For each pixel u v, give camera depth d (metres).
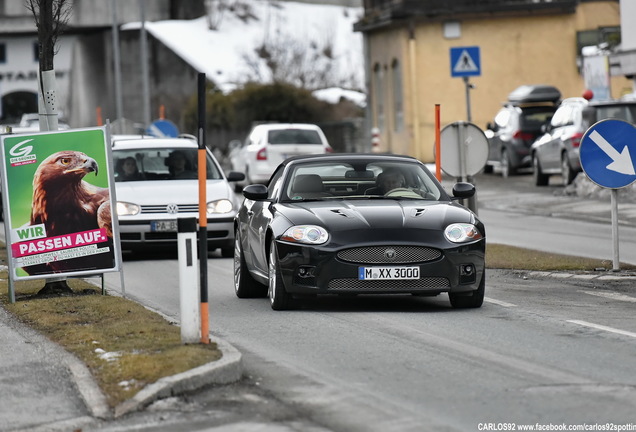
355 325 32.41
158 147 57.56
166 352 26.41
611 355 27.30
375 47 142.50
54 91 40.72
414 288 34.38
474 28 130.88
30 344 29.80
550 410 21.94
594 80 107.38
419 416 21.77
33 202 37.47
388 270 34.19
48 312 34.53
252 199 38.34
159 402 23.38
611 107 83.75
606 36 128.25
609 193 78.25
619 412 21.69
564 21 131.50
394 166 38.78
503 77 131.38
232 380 25.00
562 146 87.75
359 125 168.00
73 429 21.69
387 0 138.25
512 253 50.59
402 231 34.50
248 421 21.83
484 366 26.19
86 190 37.88
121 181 55.91
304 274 34.66
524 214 73.81
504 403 22.59
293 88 182.00
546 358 27.03
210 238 54.06
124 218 53.44
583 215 70.69
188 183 55.66
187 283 27.38
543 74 131.62
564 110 91.50
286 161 39.94
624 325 32.00
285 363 27.06
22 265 37.34
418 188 38.12
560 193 84.44
